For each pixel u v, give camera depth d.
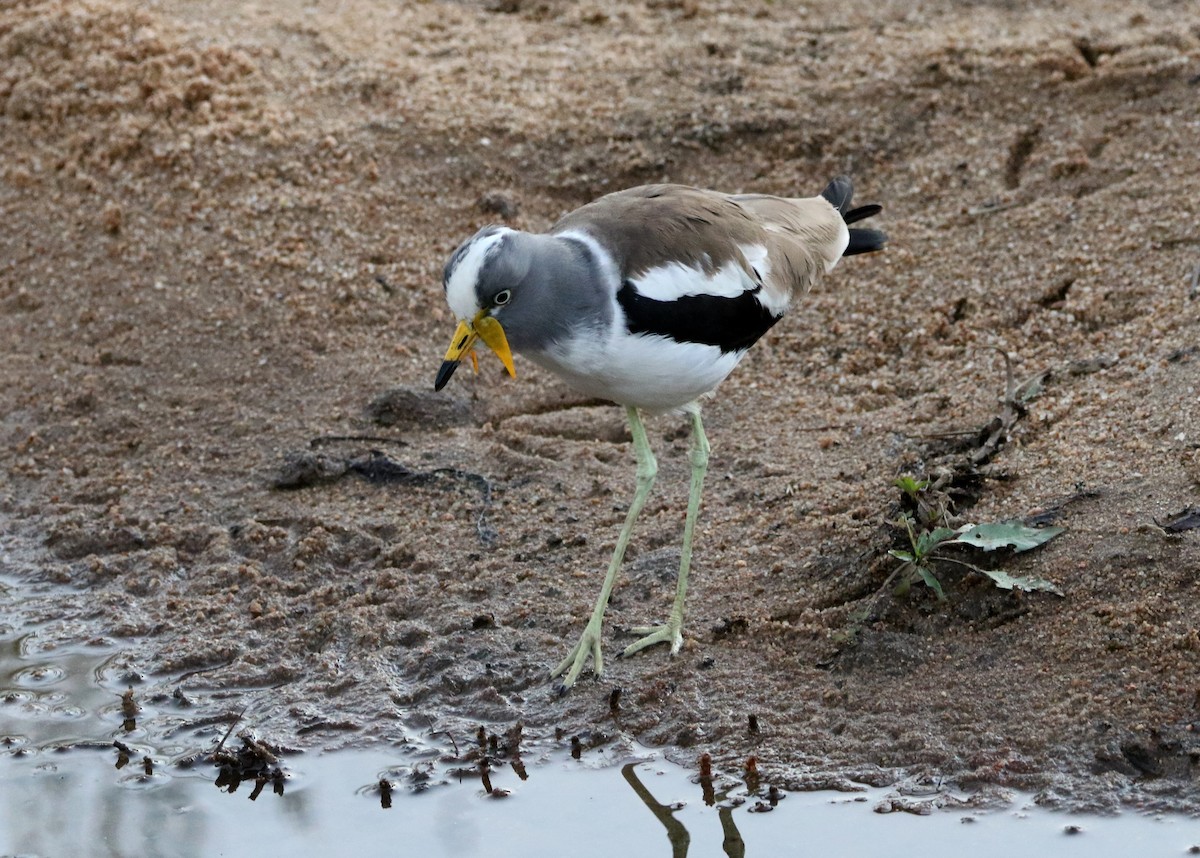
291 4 17.23
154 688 9.84
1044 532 9.41
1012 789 8.16
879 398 12.01
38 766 9.15
